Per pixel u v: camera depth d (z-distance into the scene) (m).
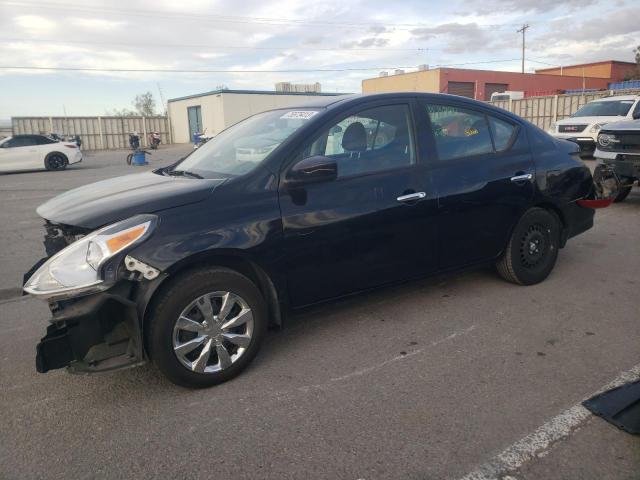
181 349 3.04
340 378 3.27
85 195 3.46
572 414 2.79
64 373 3.46
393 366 3.39
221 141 4.27
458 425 2.74
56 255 2.90
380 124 3.84
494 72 46.03
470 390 3.07
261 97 40.56
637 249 5.97
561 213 4.82
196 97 41.50
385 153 3.82
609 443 2.55
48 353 2.80
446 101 4.22
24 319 4.43
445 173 4.03
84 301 2.82
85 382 3.33
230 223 3.13
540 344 3.64
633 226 7.13
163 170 4.16
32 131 39.12
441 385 3.14
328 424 2.79
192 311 3.11
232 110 39.44
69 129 40.22
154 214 2.99
